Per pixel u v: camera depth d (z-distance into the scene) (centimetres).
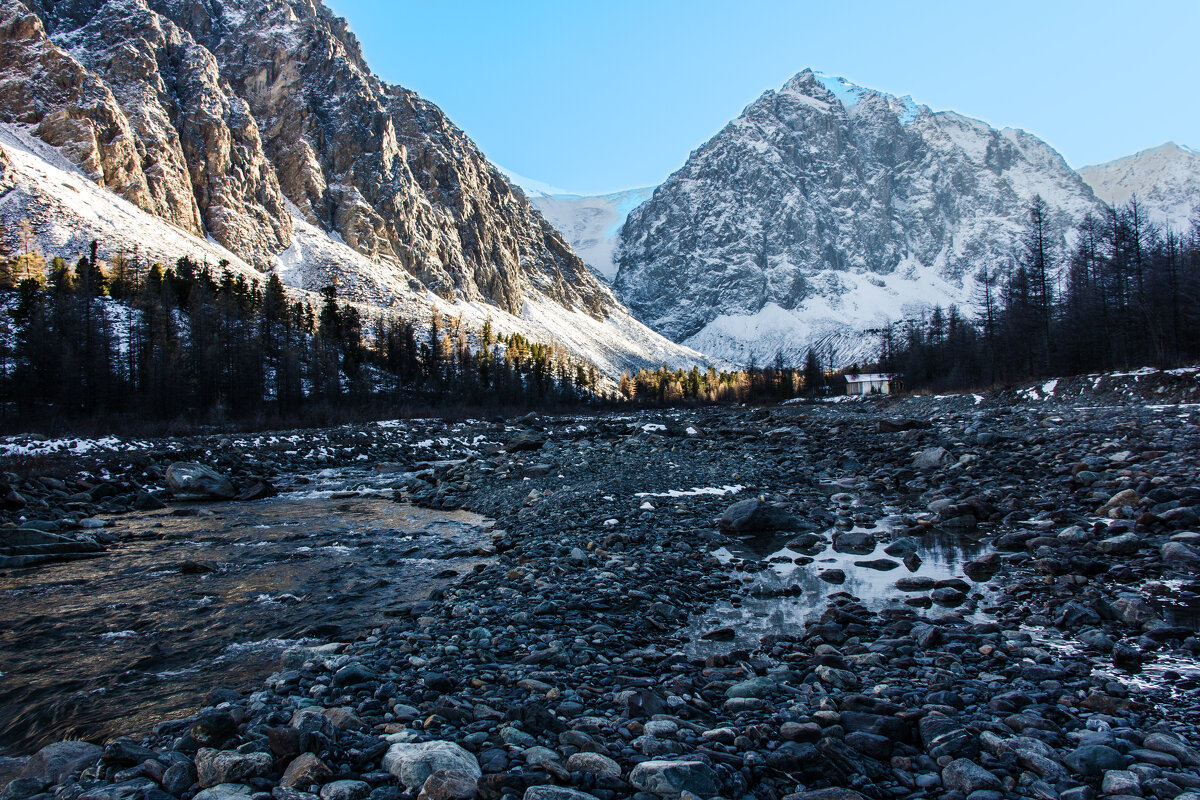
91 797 475
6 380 5566
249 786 487
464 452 4512
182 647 902
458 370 11612
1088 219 6650
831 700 625
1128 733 549
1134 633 801
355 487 2783
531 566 1220
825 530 1548
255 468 3212
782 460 2677
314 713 575
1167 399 3178
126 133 14300
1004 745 527
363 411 7369
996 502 1642
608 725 580
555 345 19612
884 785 493
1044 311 5794
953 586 1059
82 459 2739
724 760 511
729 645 841
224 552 1516
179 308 8656
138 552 1526
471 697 648
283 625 989
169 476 2450
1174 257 5059
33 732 666
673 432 3850
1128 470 1675
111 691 757
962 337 8925
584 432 4050
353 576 1281
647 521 1627
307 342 9725
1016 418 3319
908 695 643
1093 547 1148
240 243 15438
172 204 14588
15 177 11456
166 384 5972
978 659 743
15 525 1741
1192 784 462
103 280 8838
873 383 11294
